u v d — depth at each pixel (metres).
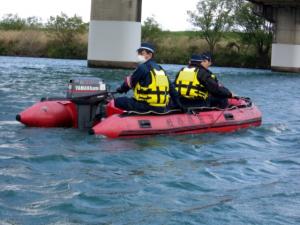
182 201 6.68
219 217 6.18
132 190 7.00
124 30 38.41
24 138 9.88
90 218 5.96
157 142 9.85
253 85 30.66
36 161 8.24
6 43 62.53
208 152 9.53
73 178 7.41
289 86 30.94
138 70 10.14
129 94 19.19
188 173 7.99
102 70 35.59
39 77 26.17
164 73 10.35
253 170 8.45
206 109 11.16
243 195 7.05
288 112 16.88
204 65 11.19
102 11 38.66
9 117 12.27
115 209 6.27
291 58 55.78
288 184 7.67
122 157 8.72
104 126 9.86
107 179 7.43
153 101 10.26
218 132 11.16
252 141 10.82
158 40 68.38
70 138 9.95
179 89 11.15
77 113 10.57
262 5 55.72
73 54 62.09
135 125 9.95
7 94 17.28
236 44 69.12
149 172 7.93
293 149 10.30
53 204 6.32
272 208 6.57
